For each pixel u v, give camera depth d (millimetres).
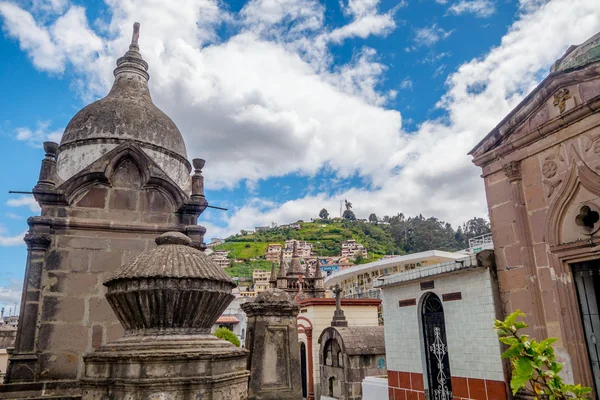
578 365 7633
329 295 57406
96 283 9203
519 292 8867
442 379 10570
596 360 7602
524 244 8789
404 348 11758
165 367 4672
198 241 9930
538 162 8742
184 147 12086
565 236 8117
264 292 11273
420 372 11086
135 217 9797
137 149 10008
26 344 8414
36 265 8820
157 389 4562
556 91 8367
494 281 9375
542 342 3178
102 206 9625
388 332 12461
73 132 10703
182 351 4770
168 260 5289
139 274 5020
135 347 4812
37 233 8984
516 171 9141
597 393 7477
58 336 8688
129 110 11000
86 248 9312
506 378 8766
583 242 7652
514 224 9125
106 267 9352
